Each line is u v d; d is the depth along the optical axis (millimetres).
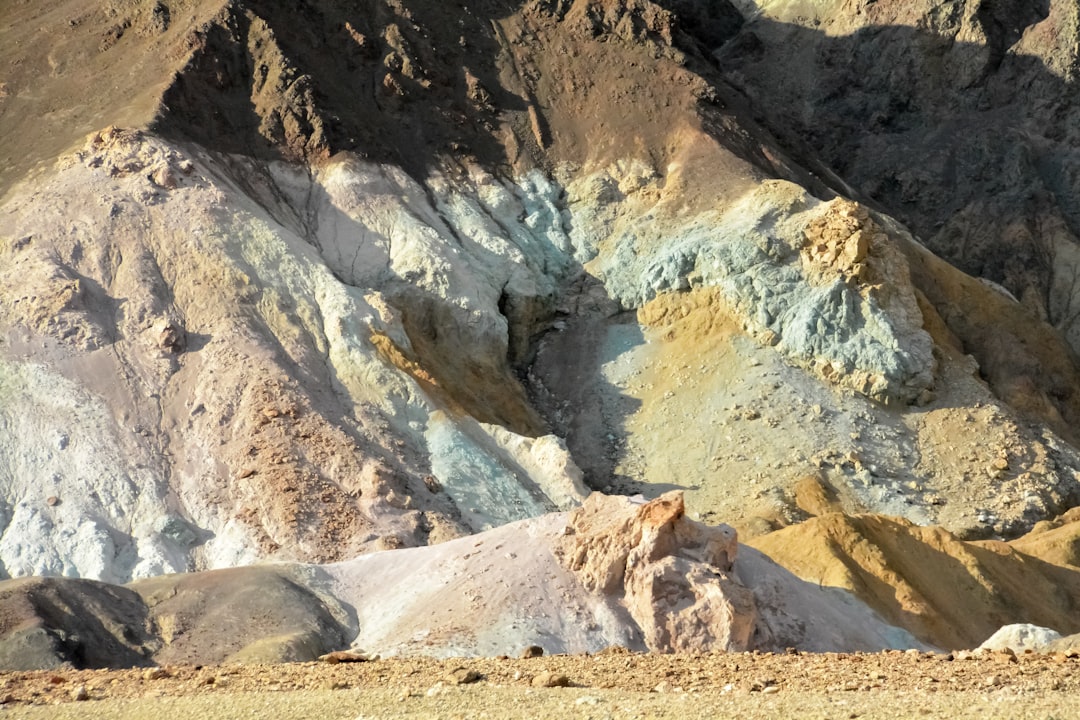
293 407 78250
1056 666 24047
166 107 97562
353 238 97562
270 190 98562
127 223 88562
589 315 101562
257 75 105000
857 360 93750
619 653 33000
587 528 46844
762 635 45438
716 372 94500
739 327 96812
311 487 73625
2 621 45719
